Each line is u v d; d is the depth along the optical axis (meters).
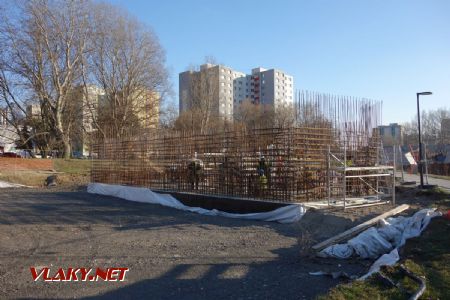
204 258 7.98
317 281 6.49
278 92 111.06
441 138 63.53
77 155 59.09
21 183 29.50
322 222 11.00
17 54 37.66
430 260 6.71
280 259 7.89
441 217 9.66
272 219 12.73
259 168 14.01
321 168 13.84
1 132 48.81
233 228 11.41
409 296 5.12
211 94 51.81
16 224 12.35
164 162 18.94
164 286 6.31
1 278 6.79
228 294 5.93
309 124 14.24
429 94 17.95
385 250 8.05
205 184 16.31
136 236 10.34
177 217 13.81
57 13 38.44
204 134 16.61
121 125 44.50
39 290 6.16
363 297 5.13
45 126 41.88
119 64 45.78
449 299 5.05
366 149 15.82
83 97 44.53
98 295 5.93
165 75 48.62
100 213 14.88
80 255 8.34
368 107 16.17
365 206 12.78
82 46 40.50
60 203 18.27
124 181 21.86
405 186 18.67
